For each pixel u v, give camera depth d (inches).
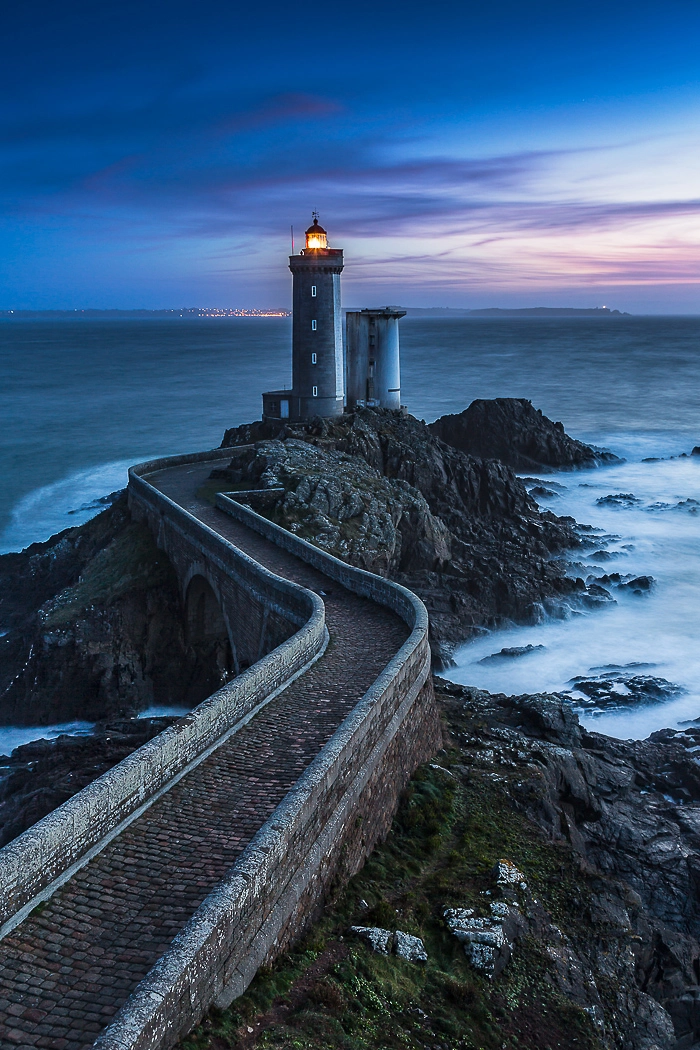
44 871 474.6
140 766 578.6
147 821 561.6
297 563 1400.1
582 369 7839.6
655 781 1098.7
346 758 647.8
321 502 1822.1
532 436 3304.6
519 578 1930.4
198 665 1604.3
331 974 502.3
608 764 1107.9
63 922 449.1
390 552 1819.6
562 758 1027.3
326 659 951.0
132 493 2164.1
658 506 2731.3
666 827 979.3
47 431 4564.5
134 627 1669.5
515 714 1187.3
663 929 793.6
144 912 459.2
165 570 1749.5
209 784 619.8
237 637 1380.4
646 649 1690.5
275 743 700.0
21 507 3006.9
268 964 479.2
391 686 800.3
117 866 505.0
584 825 963.3
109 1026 344.8
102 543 2129.7
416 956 566.9
